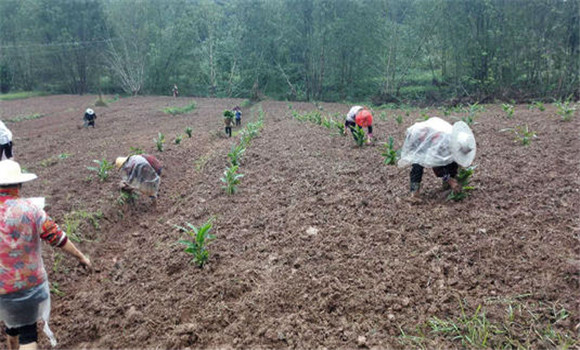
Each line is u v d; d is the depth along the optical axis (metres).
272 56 41.94
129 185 6.75
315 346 3.42
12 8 45.97
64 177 8.77
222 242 5.37
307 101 38.09
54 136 16.08
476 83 27.78
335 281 4.22
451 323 3.46
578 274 3.81
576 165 6.75
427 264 4.34
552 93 24.11
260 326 3.73
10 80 47.22
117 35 43.50
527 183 6.08
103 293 4.48
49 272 4.94
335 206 6.09
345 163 8.30
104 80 48.22
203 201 7.06
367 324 3.60
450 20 28.44
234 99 37.12
